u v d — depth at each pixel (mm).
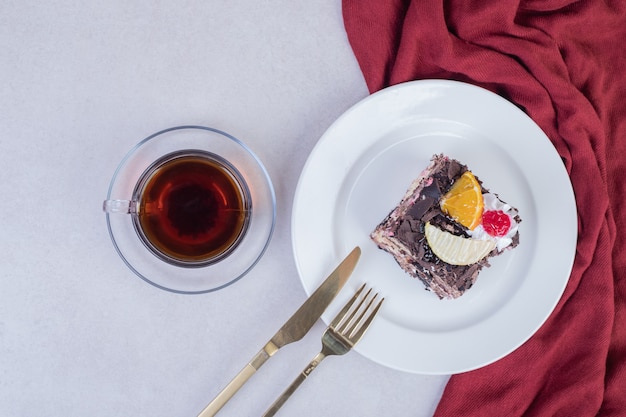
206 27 679
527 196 693
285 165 686
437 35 666
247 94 683
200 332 685
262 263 684
